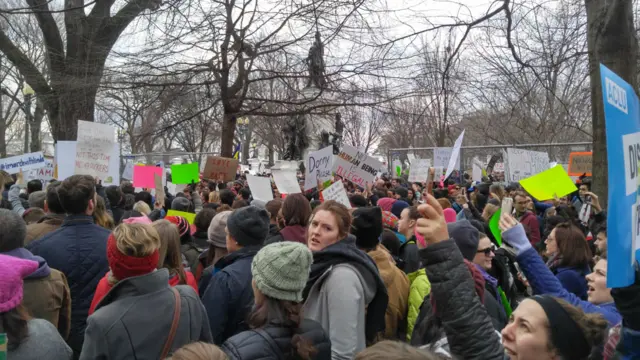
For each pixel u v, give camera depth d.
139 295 2.82
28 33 23.98
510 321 2.19
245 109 19.25
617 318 3.10
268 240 4.75
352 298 3.16
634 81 8.41
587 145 16.88
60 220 4.60
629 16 8.28
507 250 4.64
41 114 34.59
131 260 2.79
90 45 17.19
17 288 2.47
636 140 1.78
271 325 2.60
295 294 2.66
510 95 15.12
